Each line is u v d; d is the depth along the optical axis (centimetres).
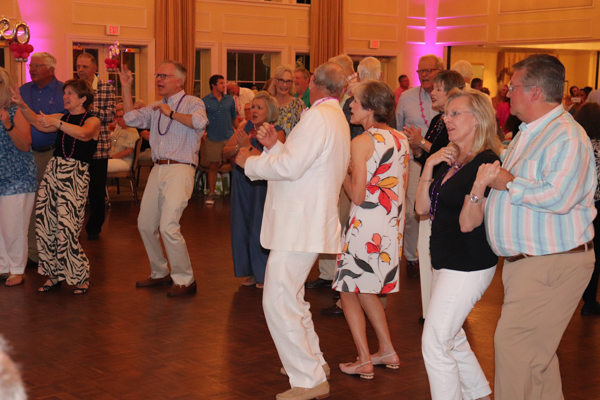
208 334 421
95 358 375
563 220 255
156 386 337
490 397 308
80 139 498
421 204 292
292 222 305
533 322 259
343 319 458
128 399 321
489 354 392
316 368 321
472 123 271
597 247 471
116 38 1214
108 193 1012
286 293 312
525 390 261
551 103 259
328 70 317
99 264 609
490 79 1605
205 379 347
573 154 247
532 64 259
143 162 1059
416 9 1580
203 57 1342
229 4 1325
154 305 484
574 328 446
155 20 1248
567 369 371
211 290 528
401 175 354
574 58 1644
